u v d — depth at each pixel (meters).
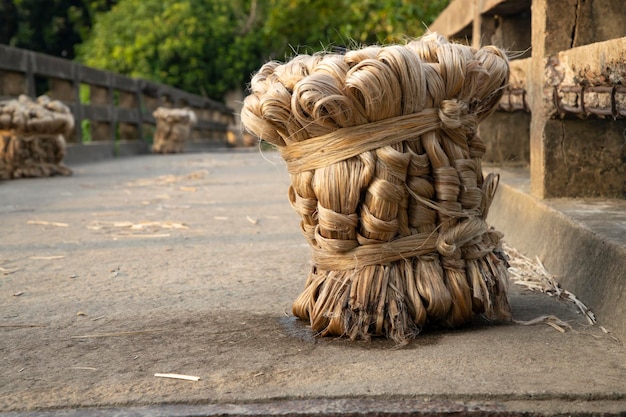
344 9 21.72
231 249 3.97
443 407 1.75
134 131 16.44
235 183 7.90
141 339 2.37
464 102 2.30
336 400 1.80
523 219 3.72
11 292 3.09
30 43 29.62
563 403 1.77
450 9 7.10
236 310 2.70
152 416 1.76
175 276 3.33
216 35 26.06
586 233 2.76
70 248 4.10
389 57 2.18
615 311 2.31
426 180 2.27
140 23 25.52
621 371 1.94
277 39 24.97
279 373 2.00
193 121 16.41
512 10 5.49
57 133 9.10
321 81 2.16
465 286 2.31
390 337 2.25
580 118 3.65
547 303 2.66
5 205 6.09
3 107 8.70
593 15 3.66
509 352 2.11
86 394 1.90
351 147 2.23
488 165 5.75
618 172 3.69
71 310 2.77
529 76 3.96
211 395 1.85
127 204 6.09
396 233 2.29
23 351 2.27
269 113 2.24
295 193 2.42
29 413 1.79
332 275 2.32
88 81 13.34
